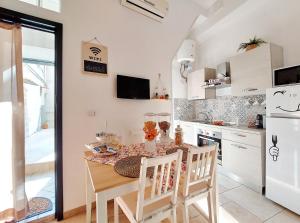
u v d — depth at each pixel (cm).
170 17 290
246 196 236
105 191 115
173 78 445
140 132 263
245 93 291
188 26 312
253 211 202
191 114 471
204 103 441
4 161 173
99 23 223
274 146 210
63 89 198
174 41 297
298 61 254
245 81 289
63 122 199
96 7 221
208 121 404
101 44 225
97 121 224
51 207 212
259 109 311
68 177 202
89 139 217
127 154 170
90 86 218
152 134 178
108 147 181
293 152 190
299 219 187
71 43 203
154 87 279
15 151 174
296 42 255
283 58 269
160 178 121
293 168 190
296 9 254
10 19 171
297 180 187
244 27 332
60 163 196
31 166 321
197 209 207
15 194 175
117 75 237
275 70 226
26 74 365
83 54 212
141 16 261
